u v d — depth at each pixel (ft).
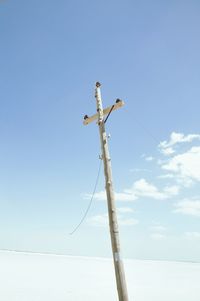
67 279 91.50
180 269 201.98
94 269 159.12
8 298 50.47
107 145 29.48
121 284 23.98
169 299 62.23
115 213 26.35
